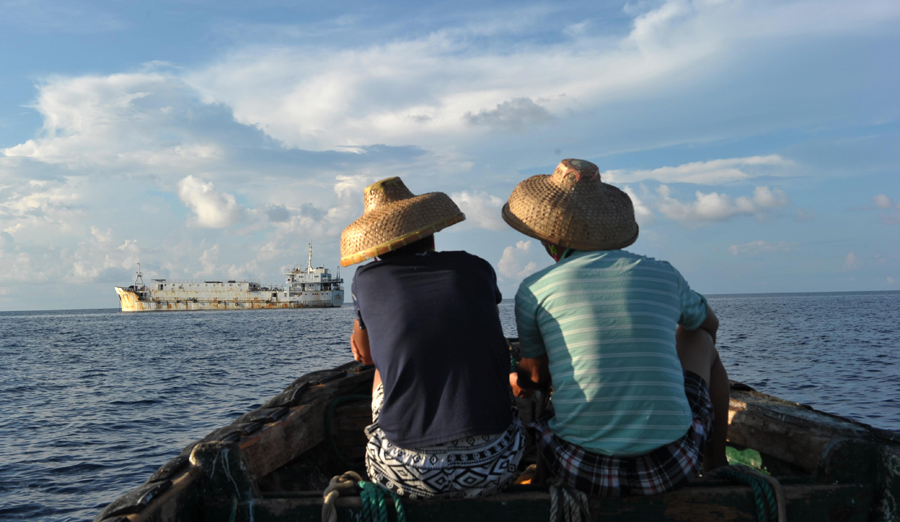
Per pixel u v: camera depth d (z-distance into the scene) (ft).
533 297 7.00
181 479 6.64
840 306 343.87
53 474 32.81
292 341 144.56
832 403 46.37
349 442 12.71
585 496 6.50
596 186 7.40
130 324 282.97
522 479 9.87
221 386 65.67
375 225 7.36
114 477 32.32
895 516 6.73
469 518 6.56
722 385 8.17
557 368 6.80
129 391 62.90
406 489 6.66
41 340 165.89
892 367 67.67
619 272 6.77
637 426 6.39
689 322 7.61
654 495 6.57
